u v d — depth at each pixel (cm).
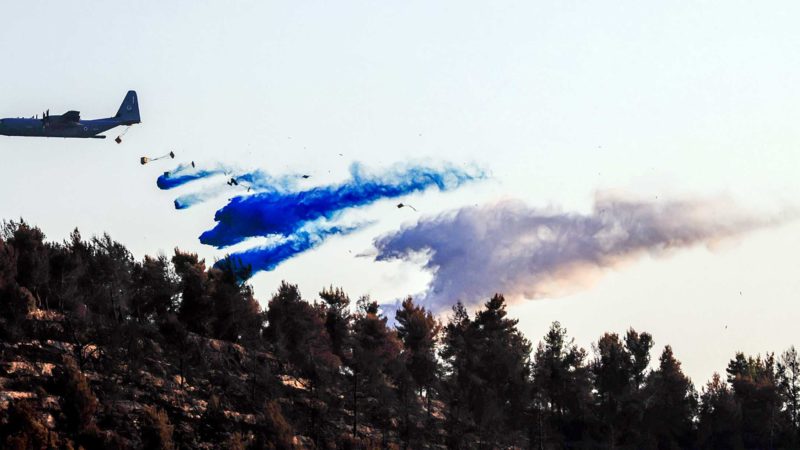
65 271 18038
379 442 16925
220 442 15988
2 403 15012
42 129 19112
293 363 18138
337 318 19012
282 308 18750
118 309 18000
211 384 17212
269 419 16000
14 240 18212
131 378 16575
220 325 18350
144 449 14975
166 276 18988
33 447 14050
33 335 16762
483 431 18175
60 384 15300
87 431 14812
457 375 19275
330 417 17400
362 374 17688
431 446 17650
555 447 18700
